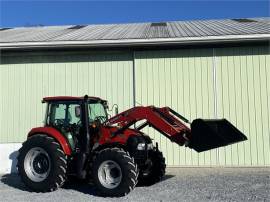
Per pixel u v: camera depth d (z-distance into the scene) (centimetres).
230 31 1241
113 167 828
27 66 1288
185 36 1186
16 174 1157
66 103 922
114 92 1255
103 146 873
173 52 1240
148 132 1225
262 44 1209
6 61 1296
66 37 1295
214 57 1226
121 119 895
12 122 1288
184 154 1217
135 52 1251
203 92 1226
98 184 828
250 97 1209
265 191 845
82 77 1268
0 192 894
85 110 892
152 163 934
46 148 883
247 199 776
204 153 1212
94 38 1230
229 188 882
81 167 866
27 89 1288
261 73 1208
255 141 1201
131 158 820
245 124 1207
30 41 1230
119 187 811
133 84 1252
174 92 1235
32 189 887
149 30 1421
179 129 867
